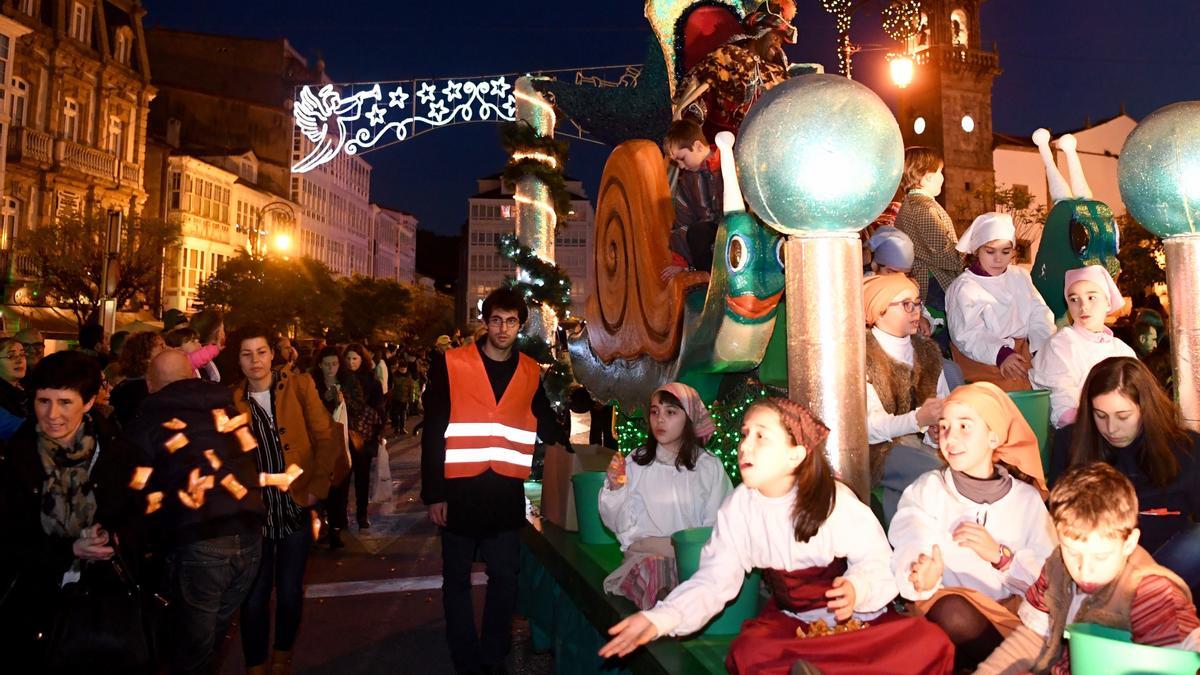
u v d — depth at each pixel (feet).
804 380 9.32
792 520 8.61
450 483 14.85
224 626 13.30
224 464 12.49
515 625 19.75
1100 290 11.80
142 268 100.01
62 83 114.52
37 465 10.91
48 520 10.86
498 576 15.23
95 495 11.02
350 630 19.04
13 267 97.04
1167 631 7.07
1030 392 11.14
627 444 20.03
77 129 118.62
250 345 15.19
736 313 12.74
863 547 8.55
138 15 132.16
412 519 32.63
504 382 15.26
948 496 9.08
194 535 12.12
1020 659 7.82
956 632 8.50
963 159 201.87
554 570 15.17
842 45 25.34
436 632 18.88
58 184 113.60
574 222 288.10
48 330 96.89
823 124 8.55
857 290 9.29
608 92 23.59
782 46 17.43
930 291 15.38
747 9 18.19
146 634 11.64
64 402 10.77
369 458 30.89
